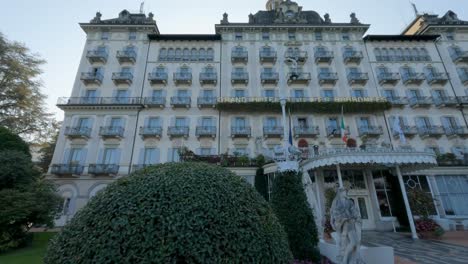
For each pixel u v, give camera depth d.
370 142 25.42
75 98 27.06
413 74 28.84
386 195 19.05
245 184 4.53
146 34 31.39
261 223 3.91
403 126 26.00
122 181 4.08
